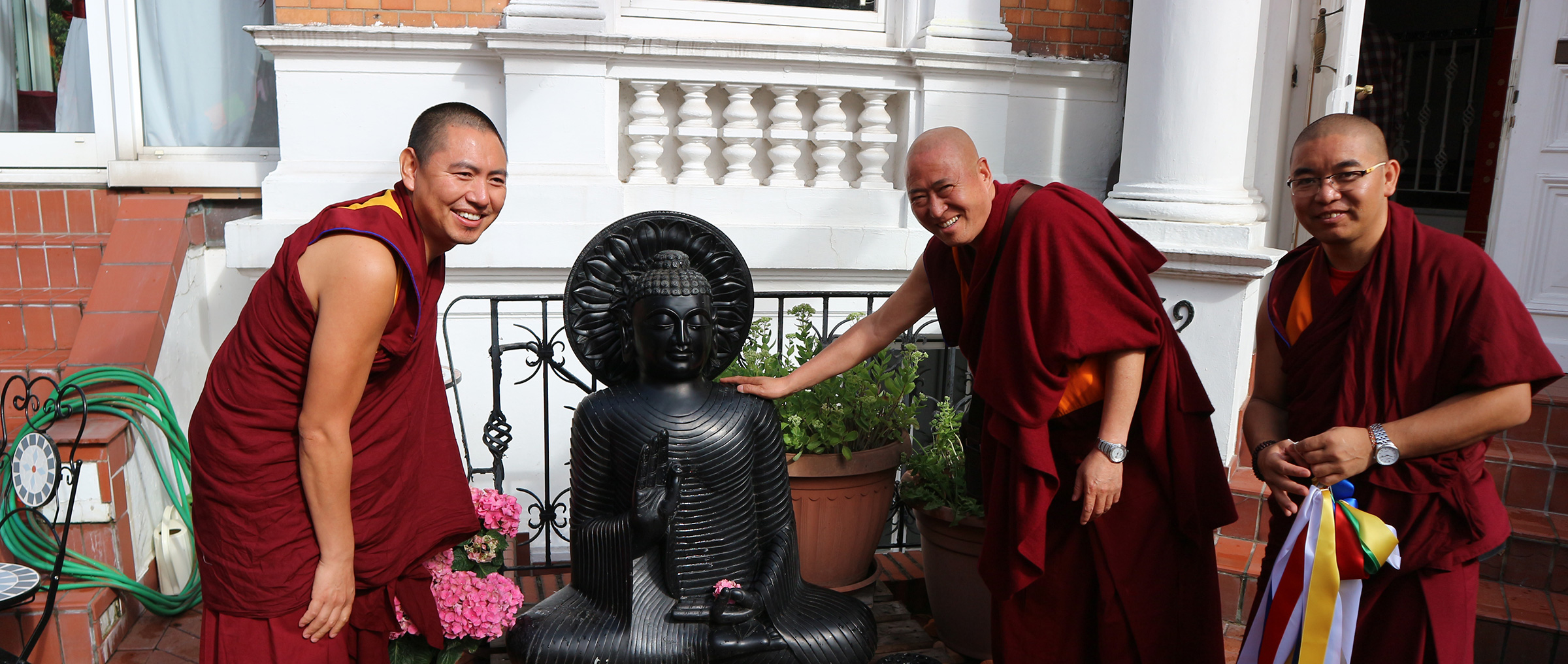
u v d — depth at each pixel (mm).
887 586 3408
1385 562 1879
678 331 2381
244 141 4809
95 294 3820
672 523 2371
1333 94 3812
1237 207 3680
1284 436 2117
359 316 1793
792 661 2434
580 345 2572
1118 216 3838
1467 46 7613
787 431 2908
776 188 4398
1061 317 2041
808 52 4242
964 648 2916
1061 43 4684
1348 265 1969
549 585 3436
